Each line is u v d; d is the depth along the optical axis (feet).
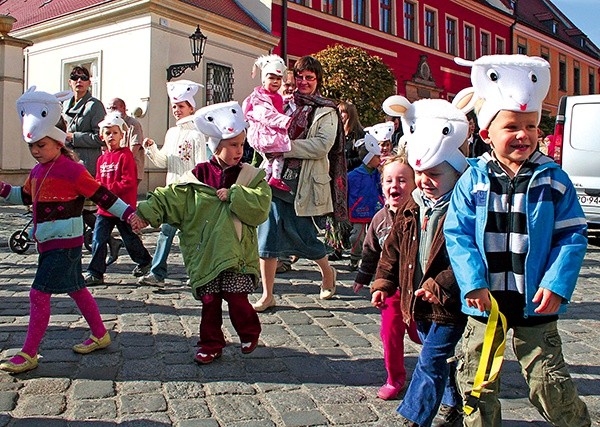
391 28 94.12
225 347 14.19
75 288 12.96
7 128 49.44
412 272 9.80
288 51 75.25
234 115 12.80
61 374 12.20
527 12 142.92
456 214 8.66
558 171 8.39
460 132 9.61
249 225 12.85
